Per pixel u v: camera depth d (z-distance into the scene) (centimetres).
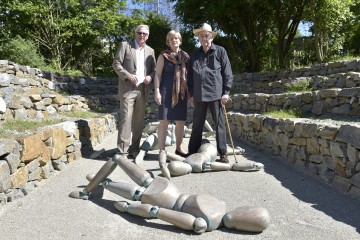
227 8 1262
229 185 393
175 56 512
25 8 1269
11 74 775
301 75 1071
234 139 738
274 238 260
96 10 1437
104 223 292
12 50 1166
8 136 381
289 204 327
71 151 504
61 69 1407
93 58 1725
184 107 523
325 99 591
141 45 529
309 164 441
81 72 1566
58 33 1399
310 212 306
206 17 1359
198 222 268
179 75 509
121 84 522
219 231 275
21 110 633
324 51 1268
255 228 267
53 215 308
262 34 1416
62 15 1430
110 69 1636
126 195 330
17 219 298
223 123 497
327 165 400
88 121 602
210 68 492
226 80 496
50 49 1422
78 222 294
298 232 268
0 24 1346
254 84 1158
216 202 287
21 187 352
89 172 452
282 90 992
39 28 1409
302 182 398
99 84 1358
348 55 1148
